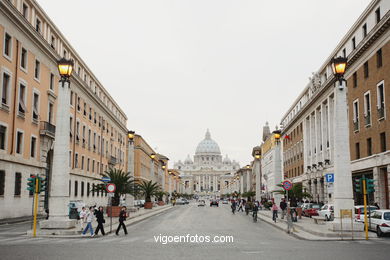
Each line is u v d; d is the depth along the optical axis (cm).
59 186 2242
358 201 3856
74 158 4984
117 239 2027
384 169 3316
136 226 3002
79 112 5203
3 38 3247
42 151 4081
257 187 5372
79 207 3256
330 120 4731
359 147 3791
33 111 3900
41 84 4047
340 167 2225
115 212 3741
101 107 6331
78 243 1803
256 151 5462
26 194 3750
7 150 3356
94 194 6069
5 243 1773
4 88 3359
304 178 6053
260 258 1354
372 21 3481
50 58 4234
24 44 3641
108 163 6881
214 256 1403
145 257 1369
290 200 3731
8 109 3362
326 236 2109
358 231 2156
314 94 5225
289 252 1520
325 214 3428
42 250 1538
